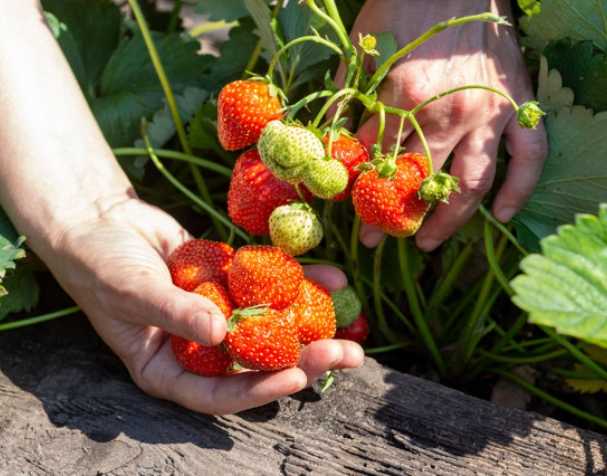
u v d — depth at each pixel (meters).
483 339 0.79
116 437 0.61
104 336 0.65
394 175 0.58
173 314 0.56
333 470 0.60
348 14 0.76
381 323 0.75
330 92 0.60
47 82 0.69
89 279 0.62
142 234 0.67
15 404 0.64
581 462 0.61
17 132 0.67
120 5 0.94
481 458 0.61
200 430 0.62
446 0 0.65
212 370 0.60
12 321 0.71
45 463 0.60
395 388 0.65
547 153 0.67
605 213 0.50
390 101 0.63
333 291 0.66
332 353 0.58
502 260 0.74
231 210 0.63
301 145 0.56
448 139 0.64
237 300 0.59
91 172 0.68
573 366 0.76
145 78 0.83
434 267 0.79
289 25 0.69
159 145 0.78
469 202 0.66
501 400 0.75
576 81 0.68
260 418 0.63
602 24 0.67
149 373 0.63
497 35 0.66
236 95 0.60
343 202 0.74
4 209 0.68
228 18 0.81
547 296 0.48
